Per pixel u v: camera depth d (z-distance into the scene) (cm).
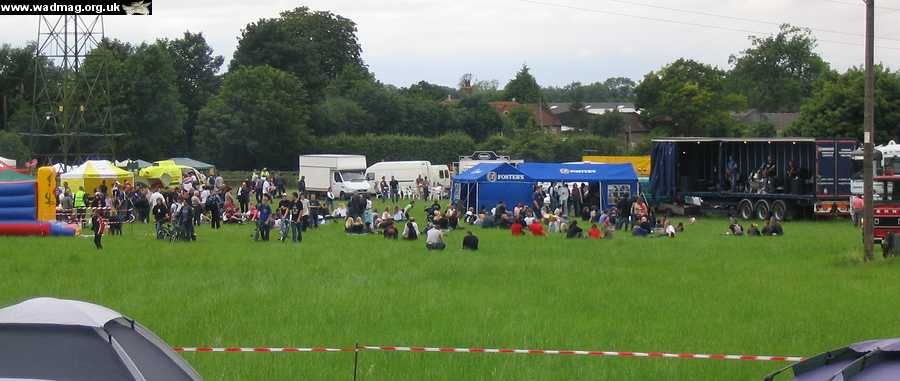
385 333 2005
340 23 15812
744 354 1806
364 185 8562
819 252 3931
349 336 1964
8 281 2852
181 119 11669
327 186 8662
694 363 1716
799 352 1827
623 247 4131
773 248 4106
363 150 11856
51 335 1120
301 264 3366
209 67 14512
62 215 5156
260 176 7881
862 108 8744
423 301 2456
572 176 6366
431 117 13575
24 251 3791
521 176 6294
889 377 977
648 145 11869
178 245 4138
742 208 6456
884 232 3838
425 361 1706
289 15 15800
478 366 1670
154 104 11356
